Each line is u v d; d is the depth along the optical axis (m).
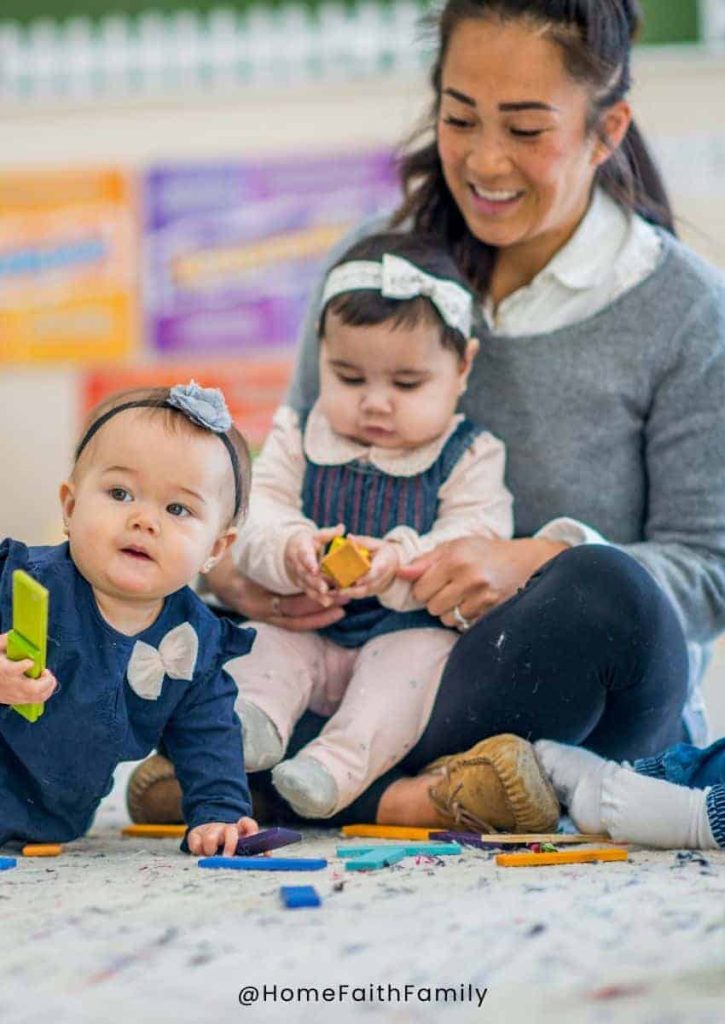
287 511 1.97
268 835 1.55
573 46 1.82
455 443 1.97
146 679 1.59
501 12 1.82
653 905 1.18
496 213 1.91
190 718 1.65
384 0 4.30
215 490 1.56
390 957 1.02
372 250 1.97
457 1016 0.90
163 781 1.85
